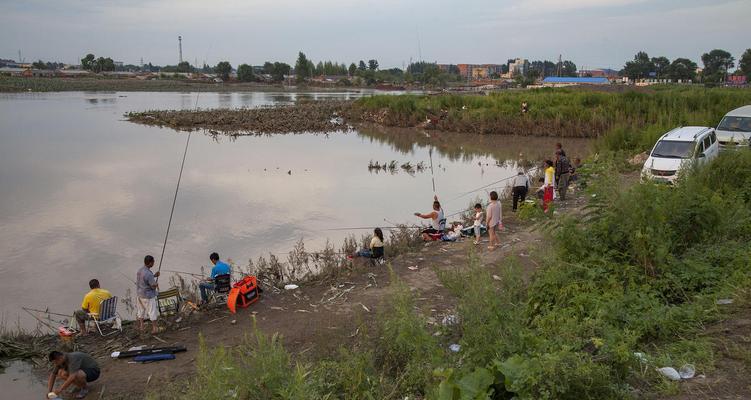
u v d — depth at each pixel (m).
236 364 6.64
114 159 29.03
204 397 5.83
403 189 22.58
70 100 76.19
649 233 8.30
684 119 30.11
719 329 6.36
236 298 10.35
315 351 8.23
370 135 42.38
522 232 14.51
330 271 12.08
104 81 140.62
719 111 31.69
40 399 7.82
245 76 164.25
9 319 10.52
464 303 6.91
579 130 38.94
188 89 129.00
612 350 5.61
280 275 11.92
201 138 38.91
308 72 169.25
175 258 14.03
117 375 8.24
